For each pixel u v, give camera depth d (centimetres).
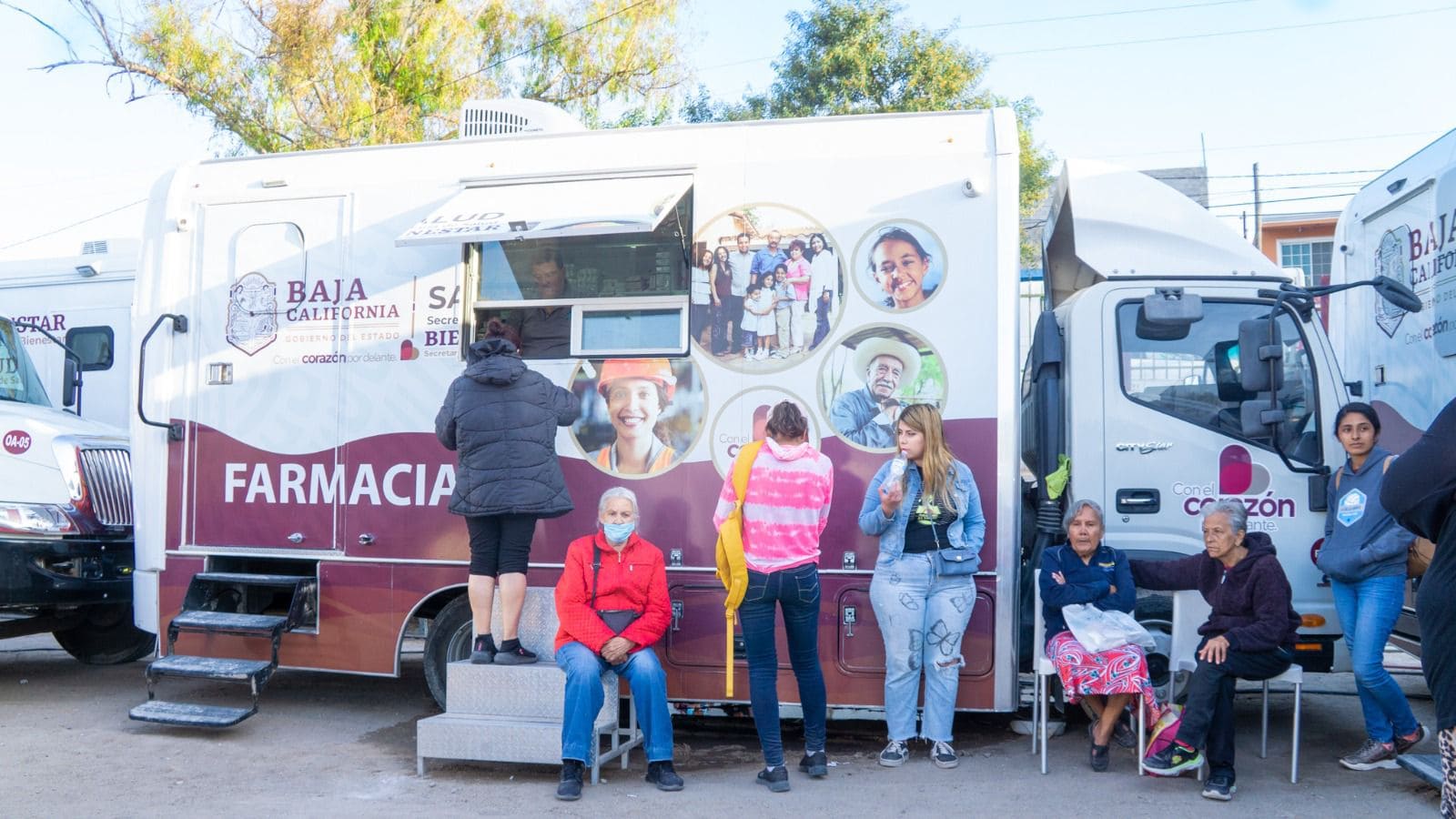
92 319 1087
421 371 620
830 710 568
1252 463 570
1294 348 576
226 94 1825
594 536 543
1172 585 539
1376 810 483
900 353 566
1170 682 570
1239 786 519
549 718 551
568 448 595
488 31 2038
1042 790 514
